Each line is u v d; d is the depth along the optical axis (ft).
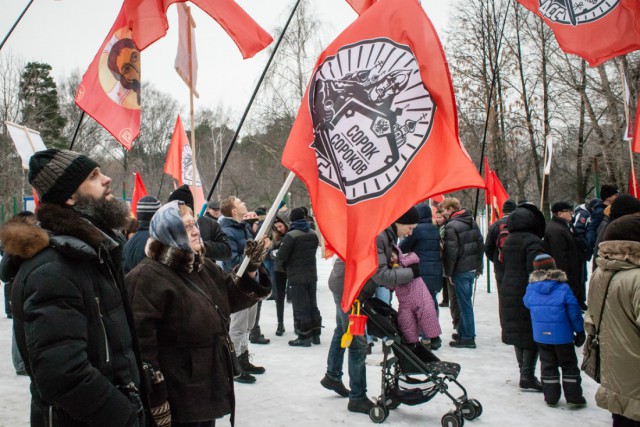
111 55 18.65
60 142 112.06
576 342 16.16
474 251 23.73
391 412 15.98
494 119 71.67
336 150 11.08
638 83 62.59
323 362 21.65
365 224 10.61
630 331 10.94
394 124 10.71
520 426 14.78
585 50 19.44
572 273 22.63
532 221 17.89
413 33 10.76
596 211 28.86
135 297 9.27
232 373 10.02
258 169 127.44
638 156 64.28
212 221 18.67
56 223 7.25
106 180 7.97
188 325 9.44
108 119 18.48
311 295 24.97
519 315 17.61
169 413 8.89
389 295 22.06
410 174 10.41
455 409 15.78
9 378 19.61
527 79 75.41
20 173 98.43
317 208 10.97
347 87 11.16
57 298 6.84
